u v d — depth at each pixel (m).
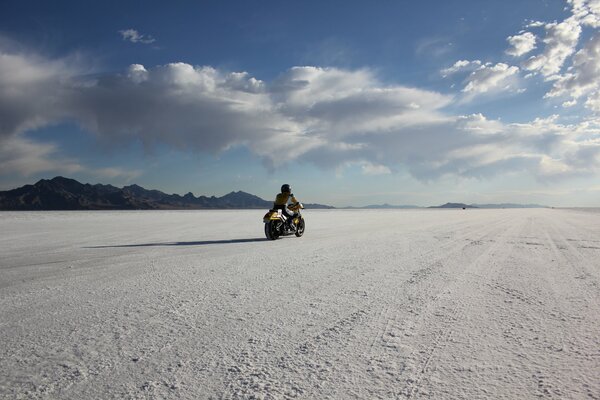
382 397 2.57
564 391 2.64
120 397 2.59
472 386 2.72
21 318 4.39
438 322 4.21
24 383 2.80
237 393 2.63
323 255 9.67
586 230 18.61
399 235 15.68
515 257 9.29
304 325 4.11
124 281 6.47
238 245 12.05
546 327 4.02
